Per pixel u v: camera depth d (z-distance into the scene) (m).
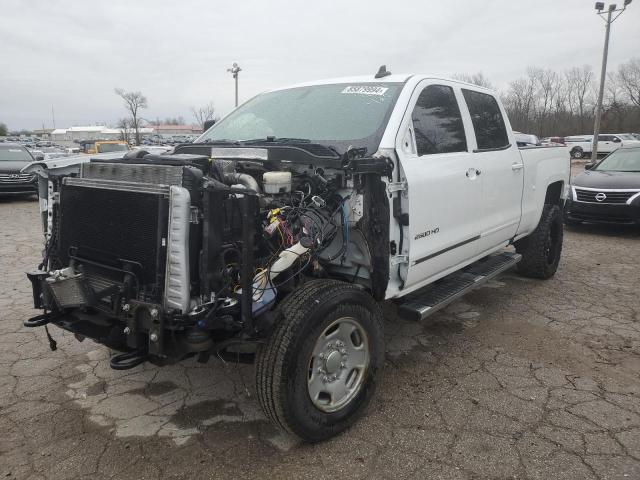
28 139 81.19
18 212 12.46
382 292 3.41
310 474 2.76
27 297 5.58
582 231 9.70
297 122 4.02
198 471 2.78
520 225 5.33
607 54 26.20
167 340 2.71
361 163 3.06
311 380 2.95
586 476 2.72
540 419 3.25
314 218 3.21
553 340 4.48
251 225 2.73
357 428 3.18
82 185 2.98
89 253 2.96
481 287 6.00
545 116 56.75
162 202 2.62
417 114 3.79
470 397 3.53
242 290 2.73
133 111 53.62
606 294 5.74
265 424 3.23
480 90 4.77
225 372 3.92
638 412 3.33
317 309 2.84
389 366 4.01
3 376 3.83
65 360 4.09
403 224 3.47
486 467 2.80
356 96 3.97
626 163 10.10
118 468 2.81
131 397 3.55
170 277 2.61
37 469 2.80
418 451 2.95
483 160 4.44
